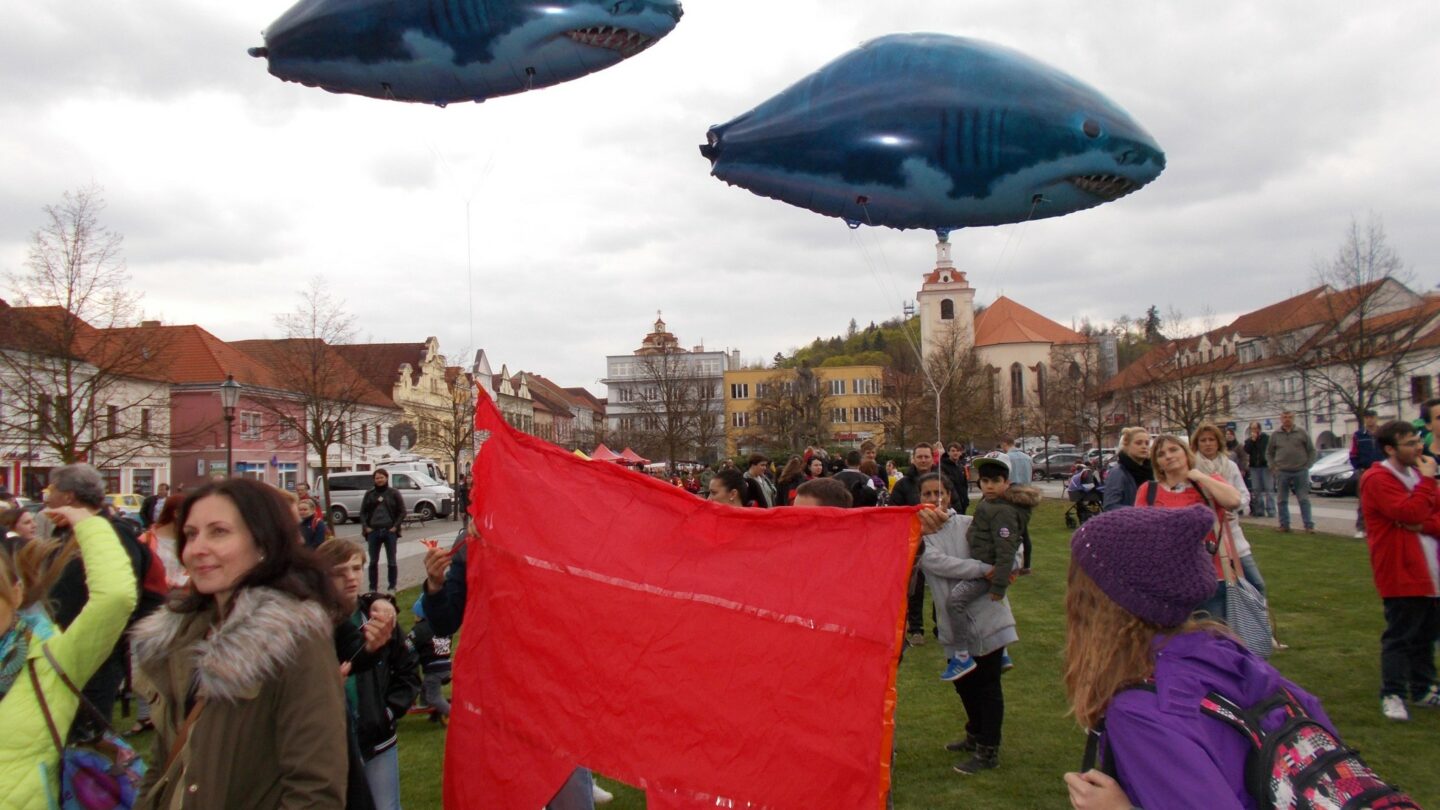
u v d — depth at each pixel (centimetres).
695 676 378
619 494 411
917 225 549
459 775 401
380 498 1497
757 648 376
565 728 386
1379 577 636
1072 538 214
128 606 339
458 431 5150
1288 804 174
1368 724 625
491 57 521
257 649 242
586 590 396
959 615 591
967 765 590
